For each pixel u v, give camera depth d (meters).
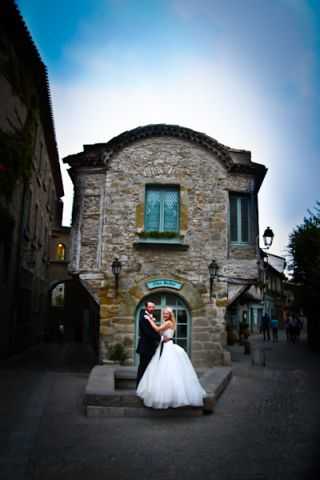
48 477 3.91
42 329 24.75
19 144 13.55
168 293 12.34
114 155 12.96
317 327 19.44
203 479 3.90
